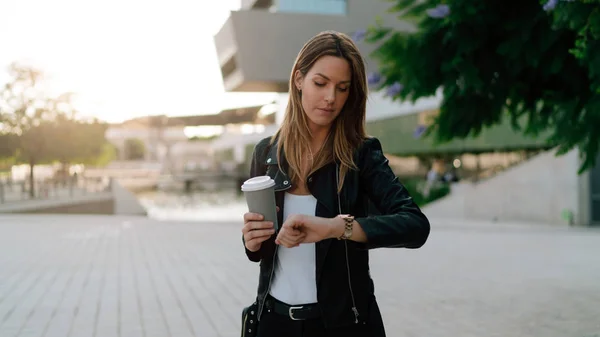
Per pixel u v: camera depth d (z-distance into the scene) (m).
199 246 12.34
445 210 23.08
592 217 18.58
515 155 25.83
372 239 1.70
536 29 5.41
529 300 6.91
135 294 7.29
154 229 16.23
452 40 5.61
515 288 7.70
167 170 91.94
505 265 9.80
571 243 13.29
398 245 1.76
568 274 8.84
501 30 5.55
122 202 32.22
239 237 14.16
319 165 1.93
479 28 5.52
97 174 85.62
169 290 7.56
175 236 14.35
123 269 9.27
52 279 8.34
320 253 1.90
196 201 51.97
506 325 5.74
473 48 5.55
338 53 1.87
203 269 9.29
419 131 6.44
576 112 5.84
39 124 31.56
